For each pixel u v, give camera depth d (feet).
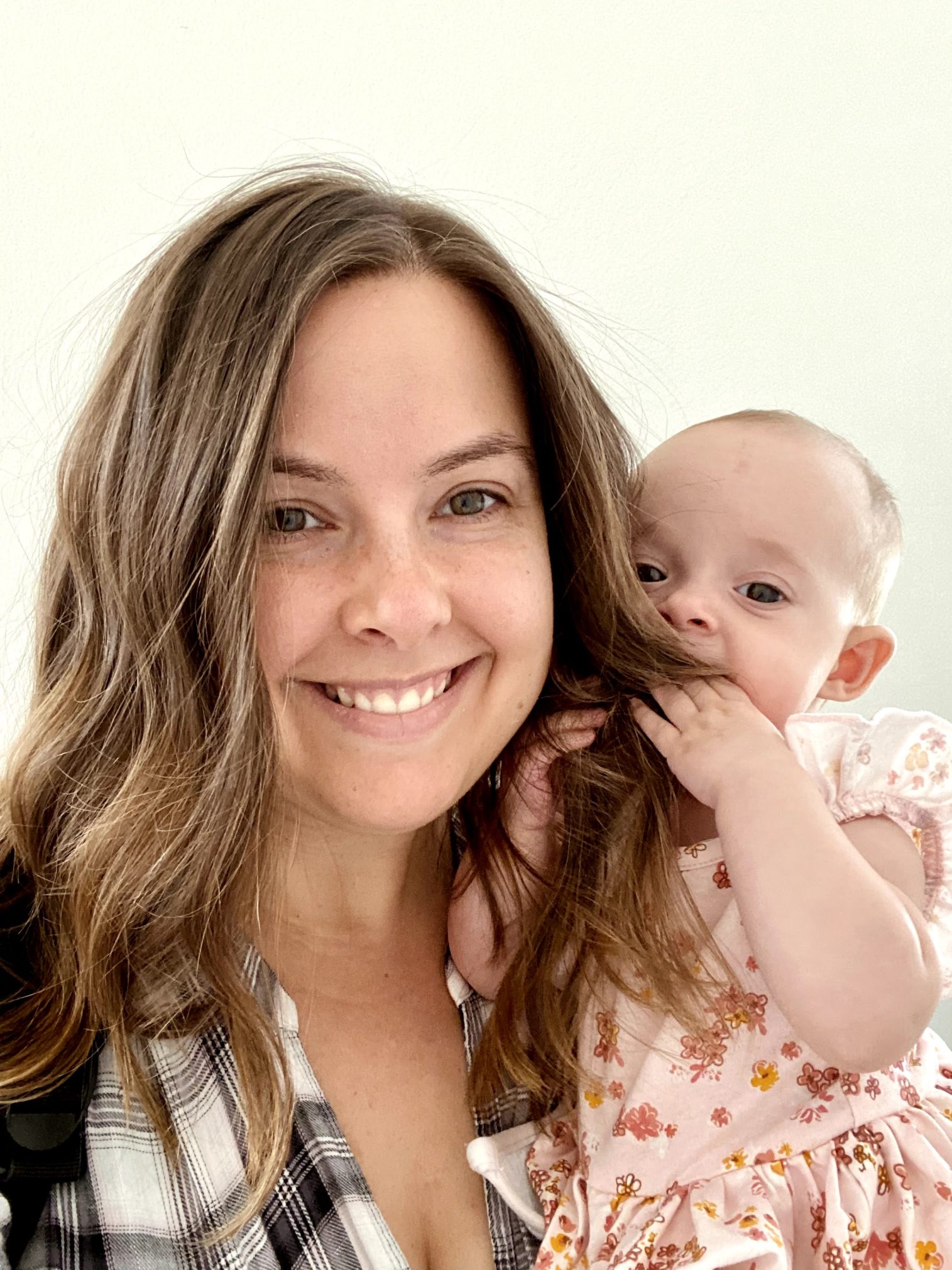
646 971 3.11
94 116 5.07
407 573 2.67
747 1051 3.01
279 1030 2.92
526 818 3.40
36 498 5.40
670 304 6.07
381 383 2.62
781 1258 2.65
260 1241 2.69
